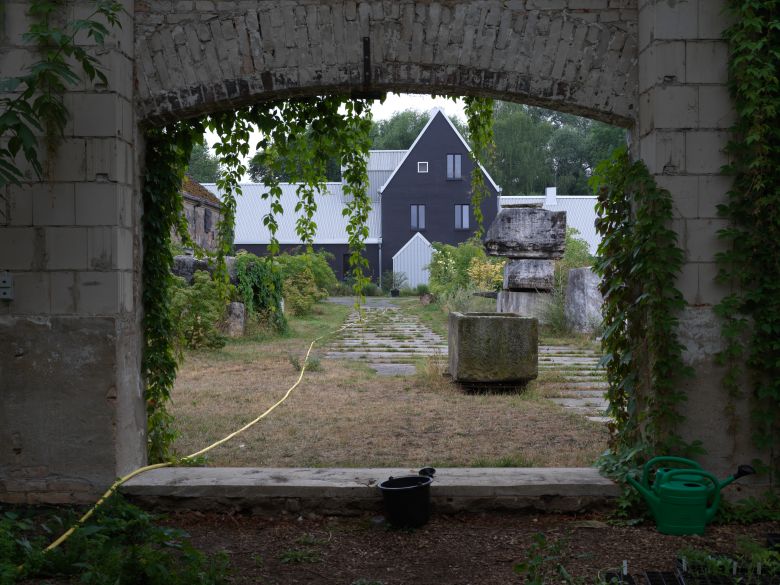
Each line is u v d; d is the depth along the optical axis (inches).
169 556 139.4
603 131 2181.3
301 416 297.9
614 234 195.8
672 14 182.4
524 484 183.8
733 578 140.3
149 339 207.2
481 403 328.2
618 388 198.7
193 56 191.3
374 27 190.9
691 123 182.5
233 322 584.7
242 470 198.2
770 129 176.4
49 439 183.6
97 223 182.9
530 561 145.1
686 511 169.8
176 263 534.0
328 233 1695.4
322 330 701.9
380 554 159.3
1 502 183.2
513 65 191.6
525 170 2108.8
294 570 150.0
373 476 192.1
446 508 182.9
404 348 555.8
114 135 182.7
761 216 180.1
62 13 182.2
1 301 183.6
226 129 218.7
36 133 182.2
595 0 191.3
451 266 1115.9
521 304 654.5
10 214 182.5
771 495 181.8
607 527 176.2
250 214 1742.1
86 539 153.2
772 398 182.7
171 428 273.0
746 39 177.0
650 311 182.4
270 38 191.0
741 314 182.5
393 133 2368.4
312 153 240.4
